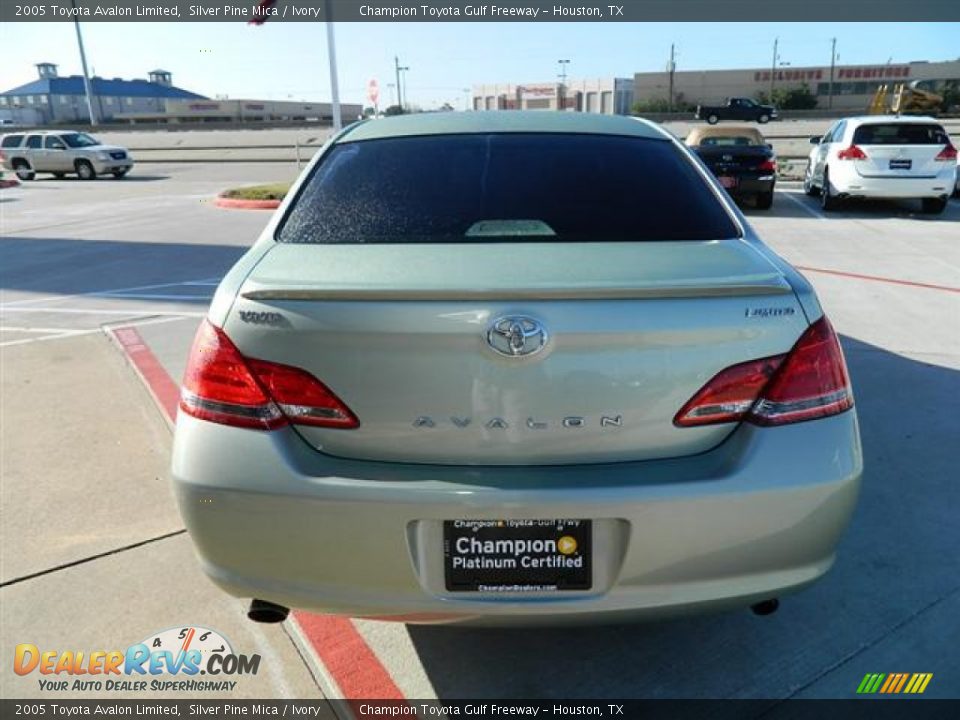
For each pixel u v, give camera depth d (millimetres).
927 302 6309
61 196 18500
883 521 2947
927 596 2523
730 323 1765
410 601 1783
